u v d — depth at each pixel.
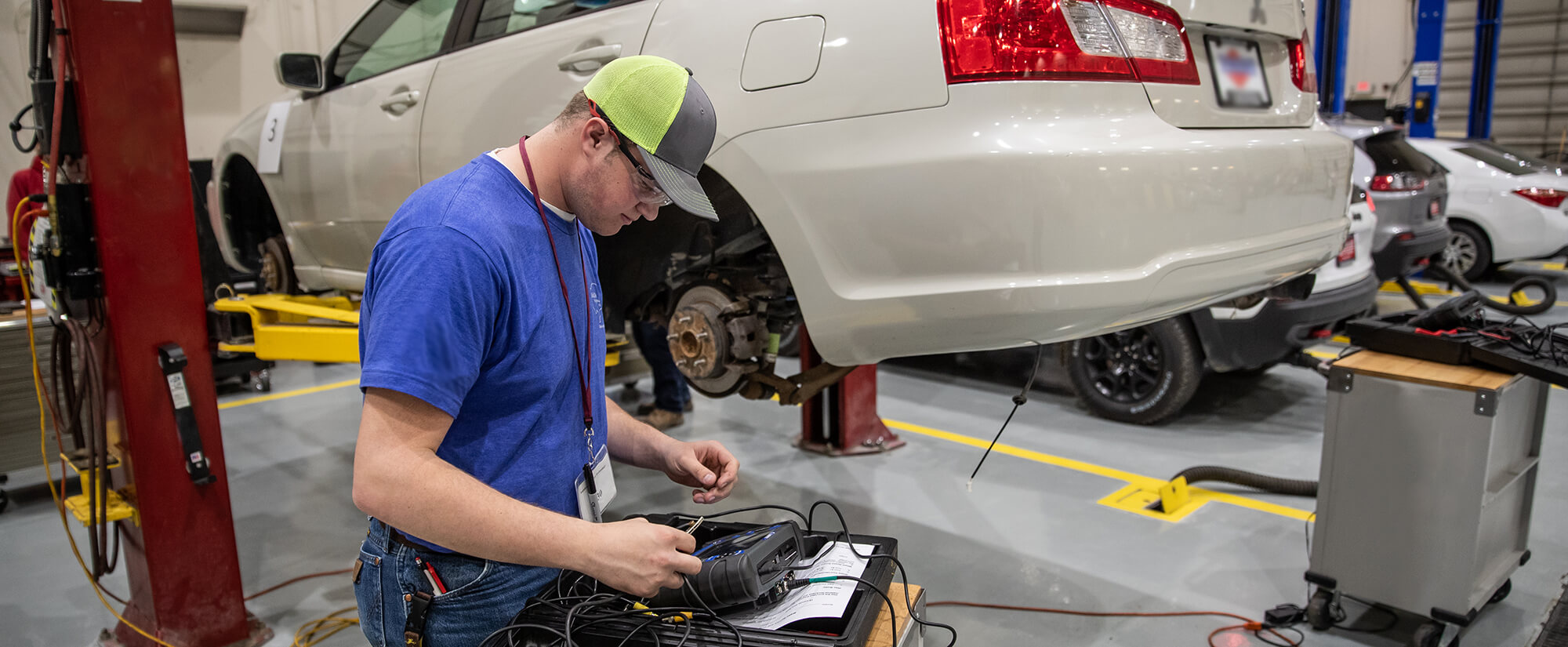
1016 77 1.57
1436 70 8.73
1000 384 4.69
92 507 2.10
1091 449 3.59
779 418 4.15
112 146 1.98
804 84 1.76
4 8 5.88
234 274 5.12
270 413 4.63
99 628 2.45
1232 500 3.02
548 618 1.20
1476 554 1.95
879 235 1.70
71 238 1.98
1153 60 1.69
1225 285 1.75
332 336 2.82
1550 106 12.18
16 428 3.24
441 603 1.23
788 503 3.06
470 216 1.07
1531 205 6.86
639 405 4.21
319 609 2.47
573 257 1.25
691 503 3.11
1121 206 1.56
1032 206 1.54
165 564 2.17
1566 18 11.88
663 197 1.16
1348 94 11.45
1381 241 5.44
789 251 1.84
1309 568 2.21
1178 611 2.28
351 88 2.99
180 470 2.17
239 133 3.67
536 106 2.31
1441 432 1.95
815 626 1.16
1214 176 1.68
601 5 2.28
